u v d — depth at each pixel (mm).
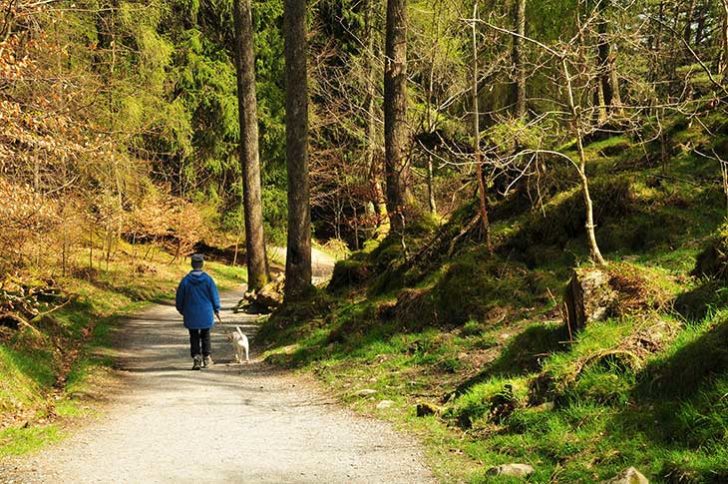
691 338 6176
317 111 32781
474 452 6059
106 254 32438
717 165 11961
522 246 12336
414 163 21922
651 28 9852
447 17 17797
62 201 14523
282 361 12391
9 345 11516
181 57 37812
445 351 9797
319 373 10805
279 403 9117
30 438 7051
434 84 20203
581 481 4859
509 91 23625
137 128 24641
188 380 11172
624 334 6805
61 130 11023
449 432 6824
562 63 8477
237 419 8055
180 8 38125
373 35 31625
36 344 12680
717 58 11531
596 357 6488
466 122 19031
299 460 6176
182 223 36250
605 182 12039
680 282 7734
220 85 38094
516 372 7734
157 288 29703
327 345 12422
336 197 35562
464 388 7961
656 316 6918
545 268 11359
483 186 12383
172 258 37344
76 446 6770
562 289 10414
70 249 24859
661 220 11023
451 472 5629
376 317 12297
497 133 13367
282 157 39719
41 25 12375
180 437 7137
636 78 10508
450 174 20906
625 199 11664
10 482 5535
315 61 32500
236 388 10375
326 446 6656
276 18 40188
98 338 16109
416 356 10070
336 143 34938
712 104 9125
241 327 18828
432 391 8578
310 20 34500
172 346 15586
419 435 6828
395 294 13250
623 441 5309
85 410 8742
